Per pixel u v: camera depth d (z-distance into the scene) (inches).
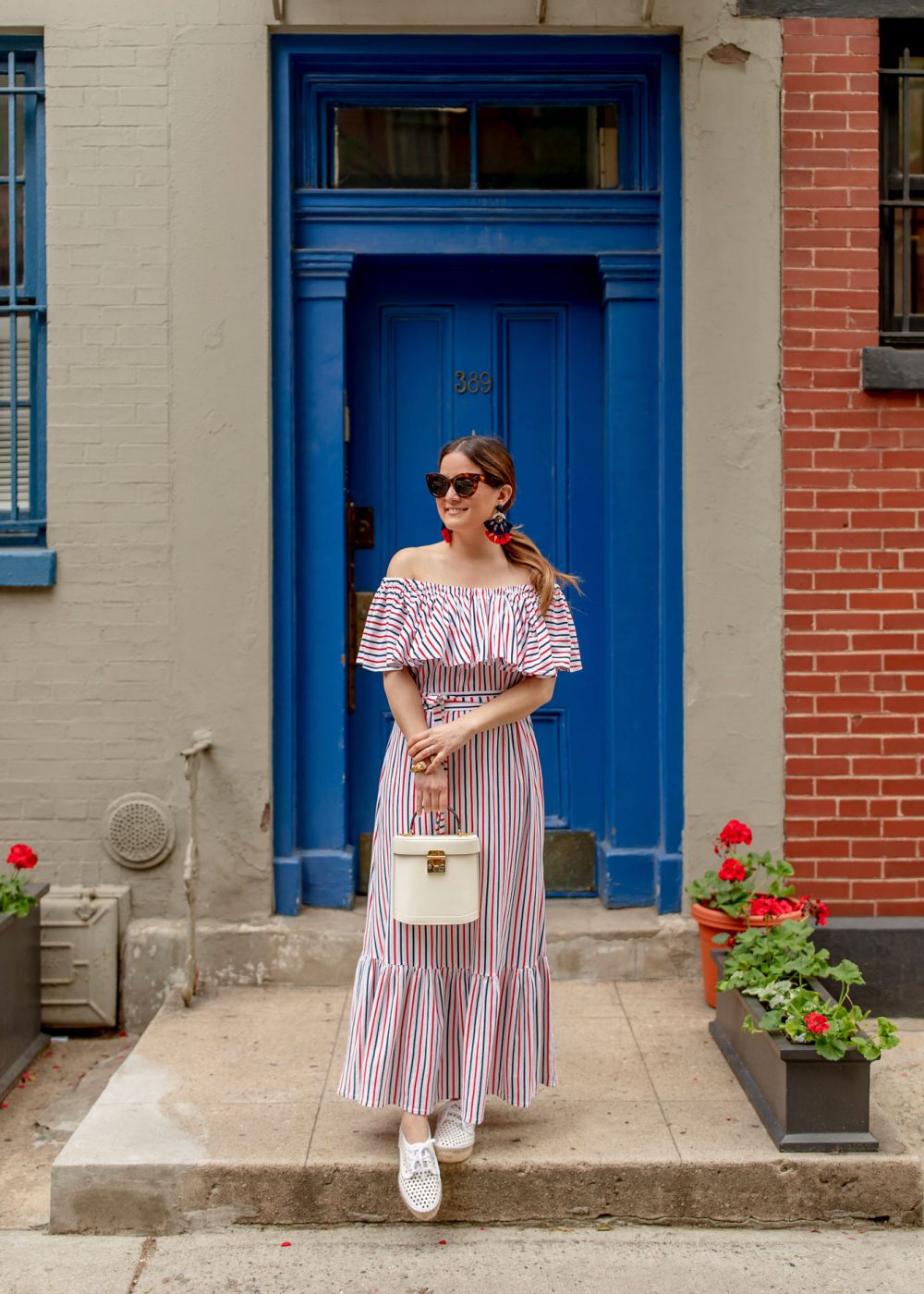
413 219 168.2
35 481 169.6
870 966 161.5
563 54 165.5
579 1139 122.4
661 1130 124.3
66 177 162.6
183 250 162.7
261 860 165.5
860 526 164.9
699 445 163.9
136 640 164.9
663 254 167.2
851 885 165.3
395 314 177.6
